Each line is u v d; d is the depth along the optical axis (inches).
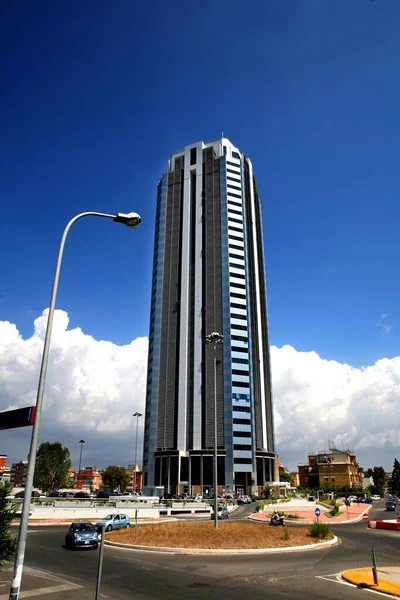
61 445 3262.8
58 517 1679.4
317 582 585.3
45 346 446.9
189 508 2135.8
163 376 4227.4
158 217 5083.7
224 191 4849.9
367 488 5246.1
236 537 1002.7
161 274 4685.0
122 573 638.5
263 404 4534.9
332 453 5462.6
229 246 4594.0
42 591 509.7
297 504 2662.4
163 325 4446.4
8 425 466.3
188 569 677.9
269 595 511.2
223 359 4128.9
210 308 4365.2
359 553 863.7
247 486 3747.5
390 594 517.3
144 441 4170.8
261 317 5068.9
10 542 458.3
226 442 3814.0
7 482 479.5
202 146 5231.3
